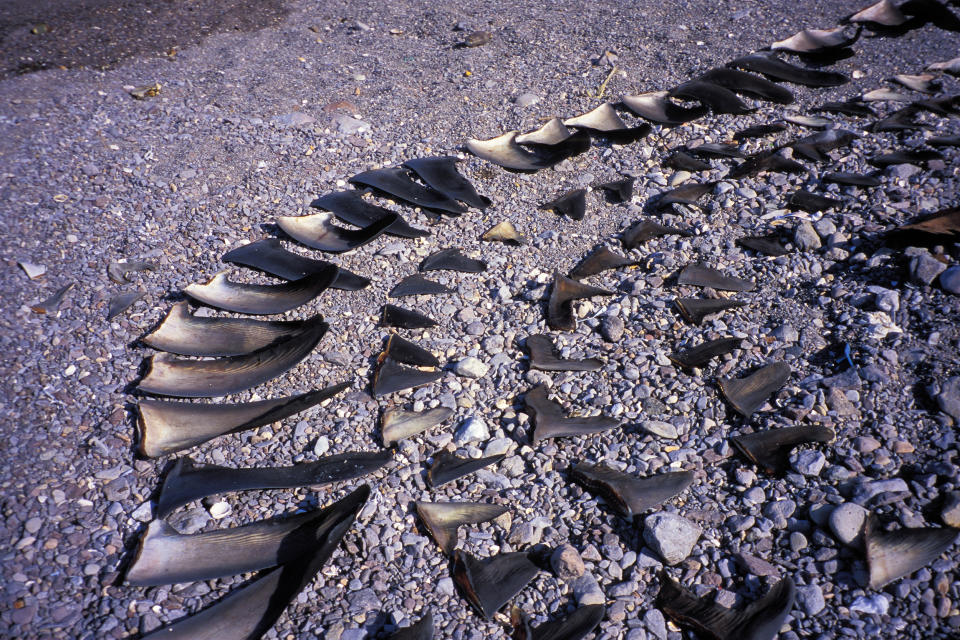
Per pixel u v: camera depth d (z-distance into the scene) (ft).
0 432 8.29
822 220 11.23
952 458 7.84
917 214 11.15
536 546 7.58
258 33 17.10
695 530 7.47
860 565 7.08
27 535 7.38
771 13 17.97
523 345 9.87
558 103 14.89
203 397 9.00
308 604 7.02
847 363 9.01
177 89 14.73
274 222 11.78
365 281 10.73
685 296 10.38
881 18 17.12
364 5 18.67
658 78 15.64
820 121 13.92
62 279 10.37
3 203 11.32
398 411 8.85
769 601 6.84
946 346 8.93
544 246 11.56
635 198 12.47
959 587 6.82
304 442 8.59
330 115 14.25
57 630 6.67
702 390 9.05
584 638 6.70
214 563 7.27
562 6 18.58
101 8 17.54
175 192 12.12
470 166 13.10
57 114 13.57
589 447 8.50
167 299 10.36
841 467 7.91
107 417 8.67
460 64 16.12
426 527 7.65
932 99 14.14
